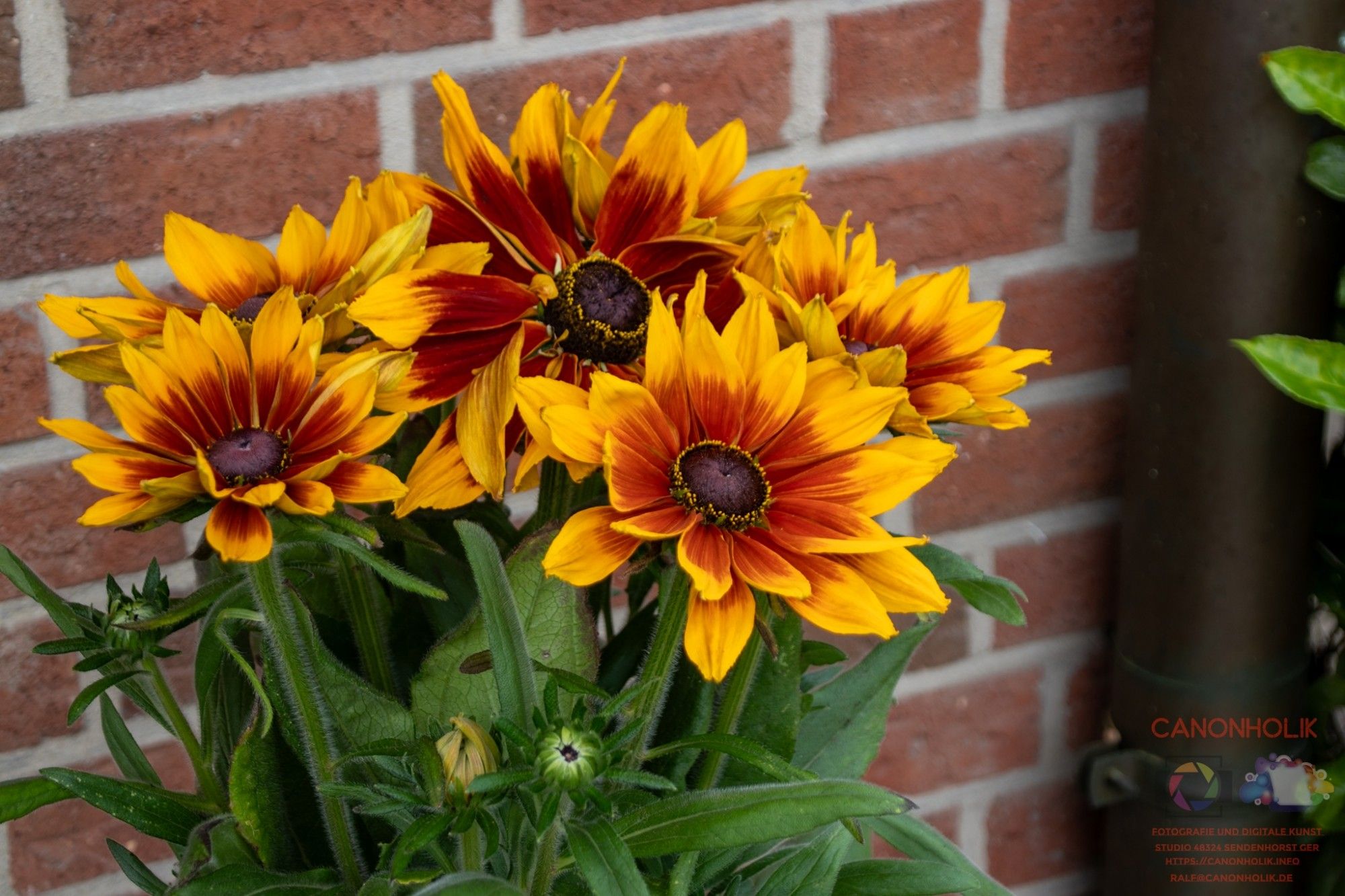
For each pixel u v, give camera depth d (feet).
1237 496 8.23
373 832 6.84
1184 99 8.01
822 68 7.91
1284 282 8.07
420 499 6.69
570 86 7.73
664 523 6.48
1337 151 7.97
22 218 7.42
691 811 6.52
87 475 6.36
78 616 6.85
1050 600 8.60
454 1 7.60
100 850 7.92
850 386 6.61
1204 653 8.36
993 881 7.16
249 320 6.72
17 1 7.30
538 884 6.57
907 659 7.25
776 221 6.91
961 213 8.15
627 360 6.80
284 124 7.55
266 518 6.37
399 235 6.64
